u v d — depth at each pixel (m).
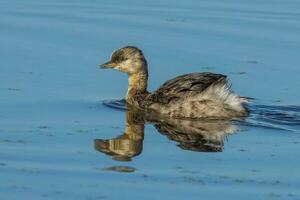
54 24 23.77
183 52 21.70
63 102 18.00
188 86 17.48
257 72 20.33
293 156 14.91
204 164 14.55
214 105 17.17
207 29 23.55
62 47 21.84
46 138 15.77
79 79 19.58
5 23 23.73
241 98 17.25
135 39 22.62
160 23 24.08
